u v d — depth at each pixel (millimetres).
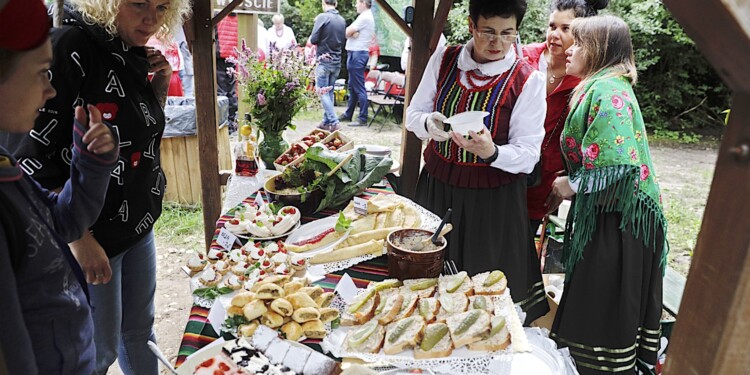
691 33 633
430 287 1584
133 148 1761
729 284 673
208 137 3154
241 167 2748
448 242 2250
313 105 3133
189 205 4930
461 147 2115
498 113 2139
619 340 2123
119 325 1920
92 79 1602
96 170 1339
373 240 1911
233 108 7207
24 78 1044
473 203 2207
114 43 1646
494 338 1348
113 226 1790
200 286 1632
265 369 1255
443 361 1308
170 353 2980
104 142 1333
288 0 13430
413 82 3053
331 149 2984
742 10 564
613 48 2102
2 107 1055
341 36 7625
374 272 1789
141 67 1765
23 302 1152
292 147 2930
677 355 754
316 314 1413
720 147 674
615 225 2086
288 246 1881
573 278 2197
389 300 1506
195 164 4852
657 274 2141
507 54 2160
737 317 676
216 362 1268
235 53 2963
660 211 2117
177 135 4719
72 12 1587
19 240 1110
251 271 1681
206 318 1510
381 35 9508
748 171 641
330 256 1828
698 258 713
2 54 997
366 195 2479
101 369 1892
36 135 1507
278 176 2408
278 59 2912
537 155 2139
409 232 1790
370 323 1421
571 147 2189
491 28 2041
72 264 1305
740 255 659
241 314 1437
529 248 2342
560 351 1467
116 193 1761
